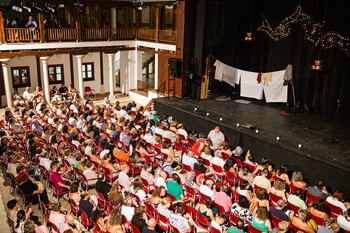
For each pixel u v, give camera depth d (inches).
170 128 470.9
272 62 645.3
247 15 673.0
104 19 848.3
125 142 417.1
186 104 614.2
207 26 625.3
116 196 264.4
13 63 747.4
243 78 681.6
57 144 393.7
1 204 323.3
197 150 399.2
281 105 629.6
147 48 784.9
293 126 495.5
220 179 354.0
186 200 297.0
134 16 876.0
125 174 308.7
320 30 544.1
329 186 368.8
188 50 640.4
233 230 216.8
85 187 328.5
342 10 504.7
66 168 372.8
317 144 420.2
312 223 249.0
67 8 747.4
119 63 883.4
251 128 473.7
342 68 525.7
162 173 296.2
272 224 255.0
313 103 584.1
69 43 714.8
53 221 239.8
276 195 283.6
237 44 694.5
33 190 296.4
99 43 760.3
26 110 529.3
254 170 359.9
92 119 498.0
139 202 281.0
